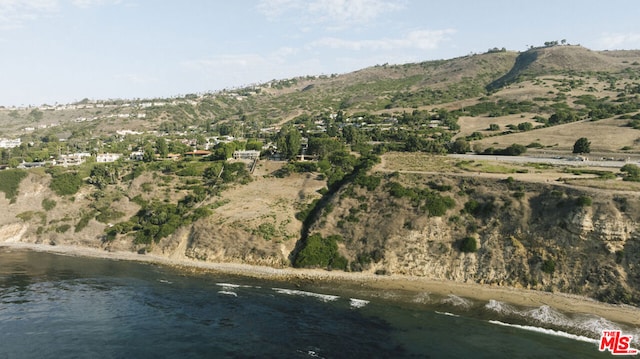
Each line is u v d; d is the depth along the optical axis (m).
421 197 95.81
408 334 60.53
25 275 90.12
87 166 158.12
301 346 57.25
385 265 86.44
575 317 64.81
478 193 93.56
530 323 63.72
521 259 78.94
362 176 110.31
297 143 148.12
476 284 79.56
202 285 82.69
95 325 64.44
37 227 123.94
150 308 71.06
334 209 102.25
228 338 59.78
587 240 74.94
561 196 82.31
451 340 58.72
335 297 75.12
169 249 103.81
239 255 96.38
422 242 87.62
